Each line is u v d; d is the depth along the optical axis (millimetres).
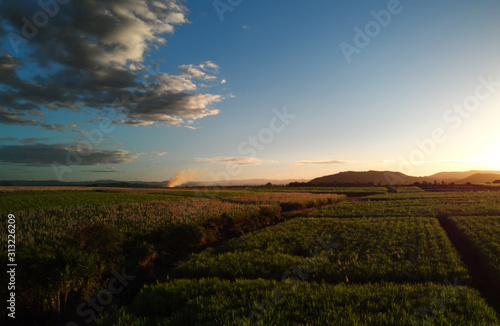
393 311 8383
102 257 14367
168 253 18156
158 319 8695
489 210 31672
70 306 11742
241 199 53125
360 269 13164
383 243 18047
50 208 31000
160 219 25156
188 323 8328
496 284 11844
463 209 33625
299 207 45500
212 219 25766
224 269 13844
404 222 25812
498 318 8320
